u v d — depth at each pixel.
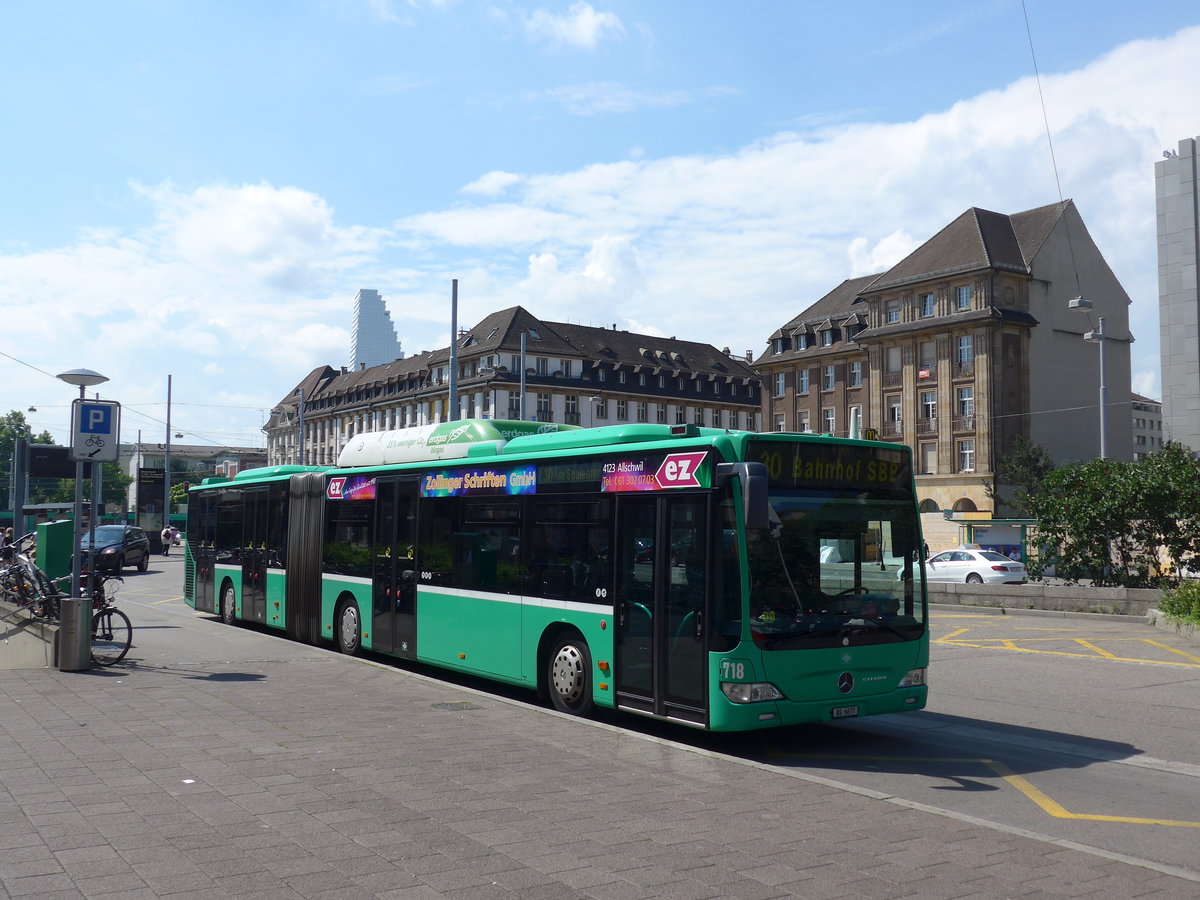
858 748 9.95
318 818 6.37
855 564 9.70
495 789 7.23
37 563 17.48
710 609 9.15
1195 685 13.84
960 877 5.57
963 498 62.12
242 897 4.97
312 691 11.62
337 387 124.69
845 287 78.44
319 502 16.95
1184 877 5.64
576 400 94.56
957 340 63.34
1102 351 32.75
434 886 5.20
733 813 6.78
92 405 13.98
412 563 14.01
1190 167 45.03
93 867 5.37
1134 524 23.80
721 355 110.06
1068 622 22.48
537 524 11.65
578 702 10.85
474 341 94.94
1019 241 66.06
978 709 12.14
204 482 23.02
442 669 15.35
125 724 9.35
